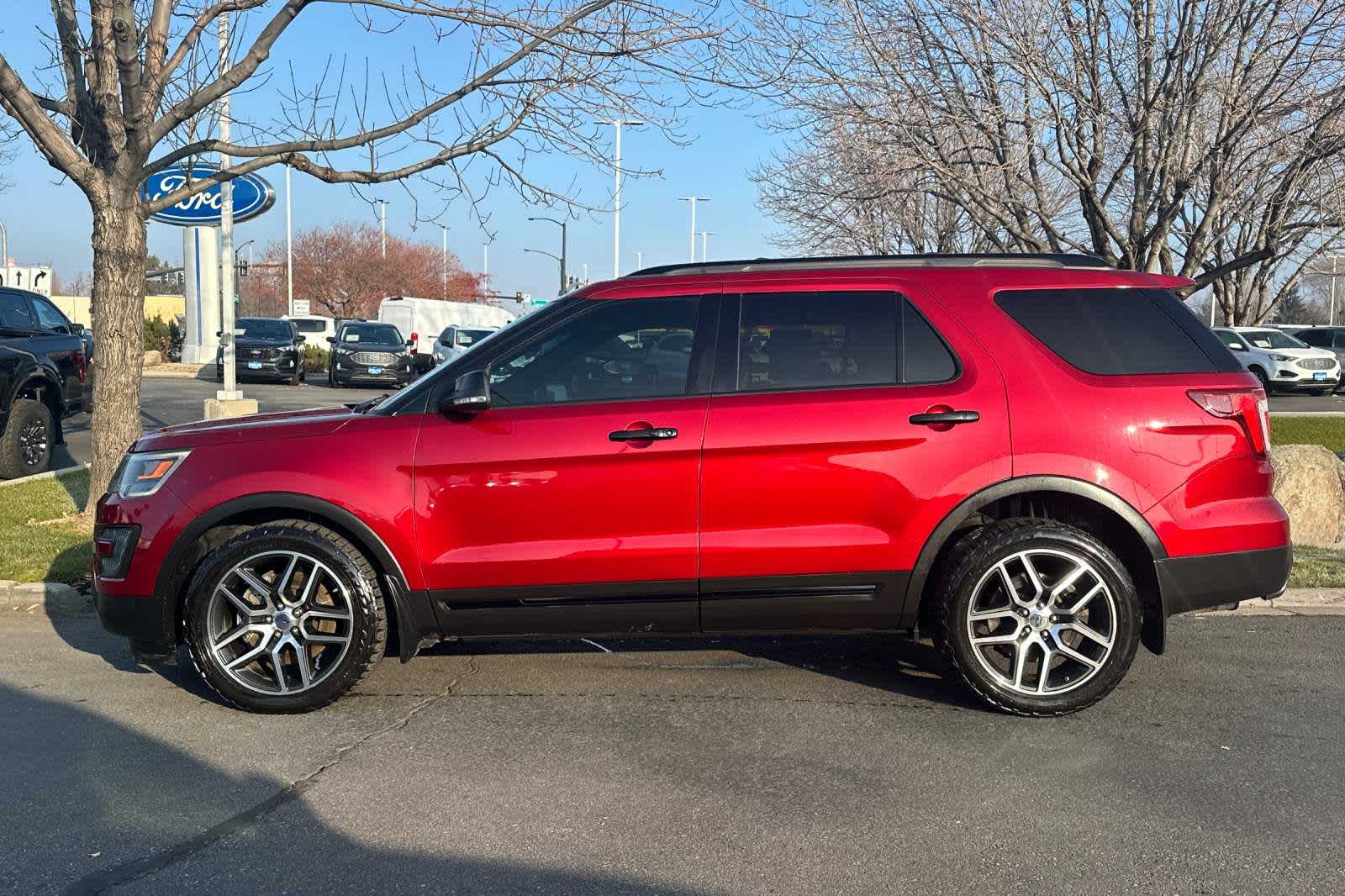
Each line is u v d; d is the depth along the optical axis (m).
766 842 3.44
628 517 4.49
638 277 4.77
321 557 4.51
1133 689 4.98
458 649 5.65
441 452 4.52
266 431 4.70
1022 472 4.43
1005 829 3.53
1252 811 3.66
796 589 4.52
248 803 3.76
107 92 7.51
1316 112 9.29
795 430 4.43
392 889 3.16
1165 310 4.63
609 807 3.71
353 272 58.53
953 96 9.95
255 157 7.81
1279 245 10.13
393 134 7.72
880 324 4.61
